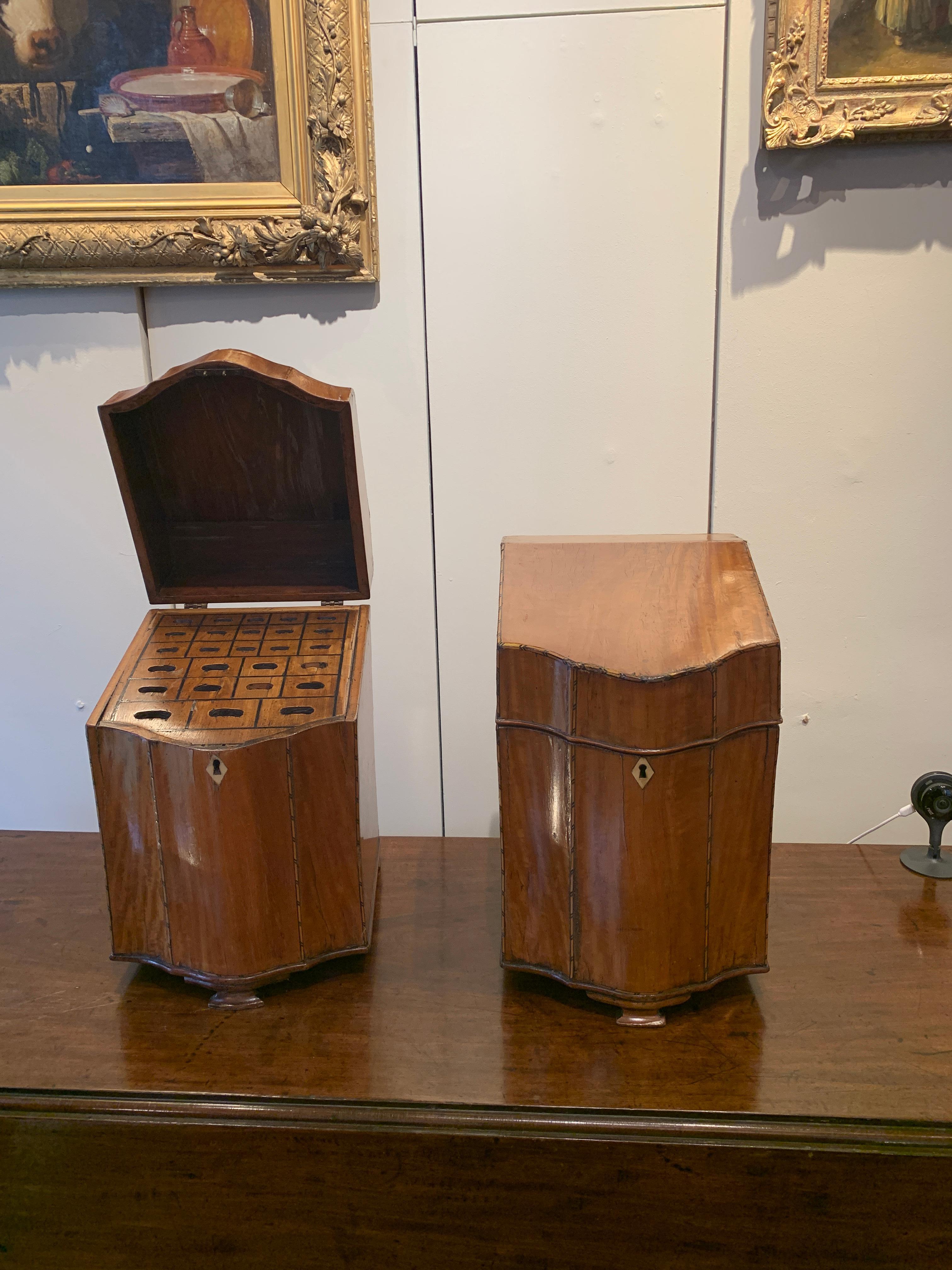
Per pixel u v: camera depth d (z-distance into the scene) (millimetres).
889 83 1366
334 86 1398
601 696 1087
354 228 1454
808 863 1546
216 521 1387
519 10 1419
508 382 1557
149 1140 1064
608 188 1477
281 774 1160
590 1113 1047
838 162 1442
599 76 1438
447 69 1443
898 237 1468
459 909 1444
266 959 1212
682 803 1110
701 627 1141
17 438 1587
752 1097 1059
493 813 1743
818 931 1358
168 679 1239
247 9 1392
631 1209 1054
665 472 1585
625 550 1271
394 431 1585
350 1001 1230
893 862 1549
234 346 1561
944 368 1515
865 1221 1040
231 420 1265
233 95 1420
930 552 1590
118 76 1422
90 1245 1117
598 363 1544
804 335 1512
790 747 1685
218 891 1175
